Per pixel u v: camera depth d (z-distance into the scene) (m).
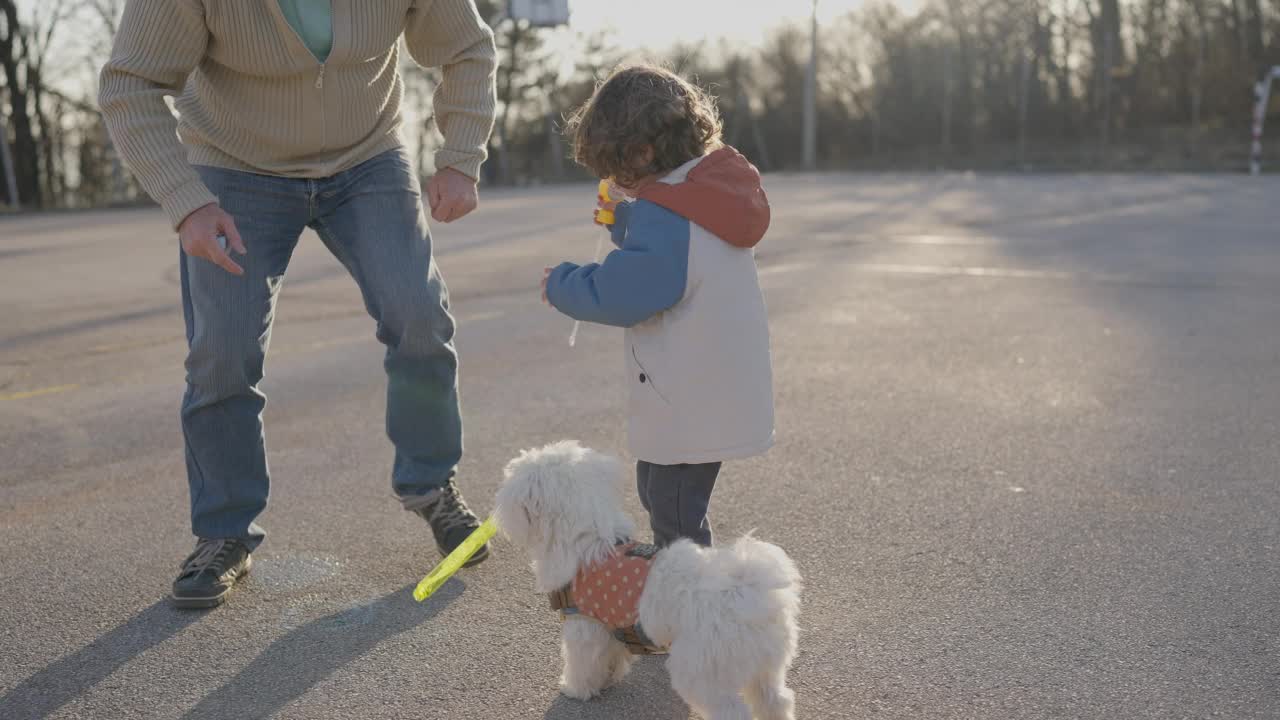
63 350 6.85
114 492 4.01
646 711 2.45
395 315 3.09
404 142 3.27
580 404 5.23
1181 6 46.19
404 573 3.22
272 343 6.91
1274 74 29.08
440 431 3.27
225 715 2.44
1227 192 19.97
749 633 2.05
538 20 31.08
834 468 4.12
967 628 2.78
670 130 2.55
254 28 2.74
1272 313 7.16
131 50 2.69
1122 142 45.44
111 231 18.72
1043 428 4.62
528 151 55.09
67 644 2.79
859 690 2.49
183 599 2.96
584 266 2.63
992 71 51.09
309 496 3.92
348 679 2.59
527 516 2.37
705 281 2.55
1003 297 8.15
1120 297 7.98
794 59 53.22
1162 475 3.96
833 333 6.89
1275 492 3.74
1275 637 2.69
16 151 36.31
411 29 3.11
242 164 2.96
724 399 2.60
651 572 2.19
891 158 50.72
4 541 3.52
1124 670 2.54
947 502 3.73
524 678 2.59
